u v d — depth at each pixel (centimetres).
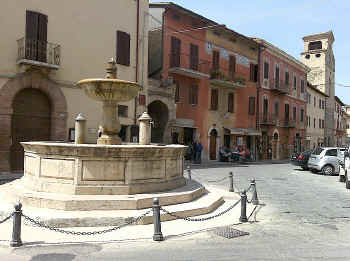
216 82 2861
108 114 969
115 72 1002
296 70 4397
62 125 1738
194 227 705
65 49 1758
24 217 634
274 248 595
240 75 3203
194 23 2667
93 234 631
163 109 2409
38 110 1686
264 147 3672
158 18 2425
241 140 3275
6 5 1548
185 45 2584
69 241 595
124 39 2042
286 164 3041
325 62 5416
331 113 5981
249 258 537
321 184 1572
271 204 1028
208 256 541
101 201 718
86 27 1850
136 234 641
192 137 2722
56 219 652
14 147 1603
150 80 2269
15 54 1576
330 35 5438
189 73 2538
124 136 2080
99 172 768
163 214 733
